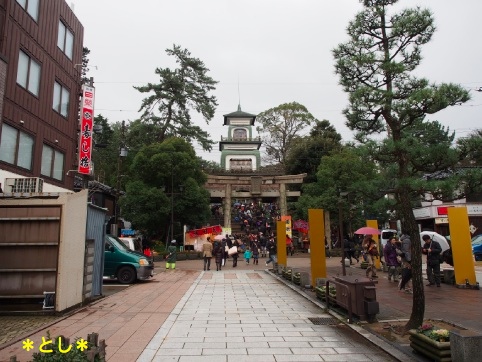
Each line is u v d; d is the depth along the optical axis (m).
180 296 11.67
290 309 9.77
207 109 38.47
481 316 8.84
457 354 5.20
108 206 29.27
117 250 15.19
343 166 30.61
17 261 9.05
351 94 7.95
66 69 18.28
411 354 5.97
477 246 22.58
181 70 38.53
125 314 8.98
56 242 9.08
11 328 7.52
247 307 10.03
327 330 7.64
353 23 8.40
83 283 10.17
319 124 46.06
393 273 15.18
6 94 13.52
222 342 6.75
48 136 16.50
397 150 7.43
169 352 6.18
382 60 7.96
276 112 53.53
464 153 6.97
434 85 7.21
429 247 13.67
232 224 41.78
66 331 7.40
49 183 16.59
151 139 37.72
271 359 5.86
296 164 41.47
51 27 16.84
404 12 7.93
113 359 5.77
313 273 12.58
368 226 19.70
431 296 11.52
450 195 7.01
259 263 25.69
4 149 13.48
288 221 33.19
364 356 6.04
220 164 51.34
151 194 29.11
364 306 8.23
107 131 43.31
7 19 13.61
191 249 31.19
